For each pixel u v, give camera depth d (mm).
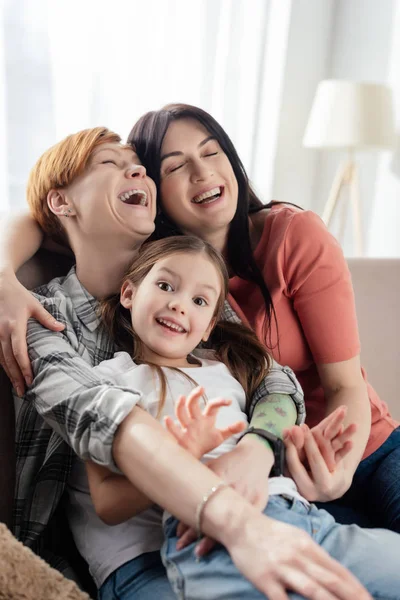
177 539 973
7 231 1356
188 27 3250
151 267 1225
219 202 1383
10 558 858
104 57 3053
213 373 1223
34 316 1172
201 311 1197
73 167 1284
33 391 1088
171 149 1372
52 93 2945
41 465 1199
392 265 1731
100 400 1000
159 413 1097
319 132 3375
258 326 1388
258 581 841
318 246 1386
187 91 3307
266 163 3662
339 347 1363
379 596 923
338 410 1106
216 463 1040
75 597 875
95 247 1299
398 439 1414
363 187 3746
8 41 2816
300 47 3717
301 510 1033
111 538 1081
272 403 1201
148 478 943
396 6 3498
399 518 1292
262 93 3570
